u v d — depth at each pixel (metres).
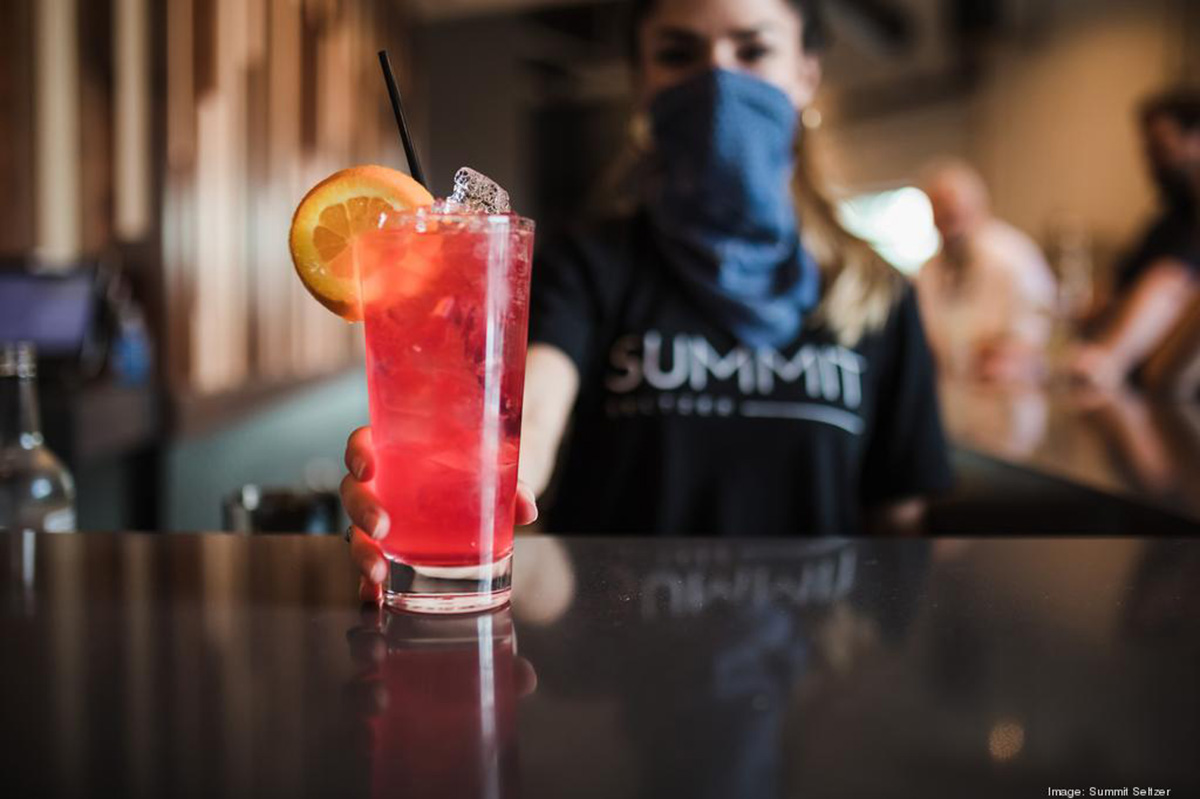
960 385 2.78
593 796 0.36
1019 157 6.71
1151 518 1.02
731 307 1.17
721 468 1.17
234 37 2.68
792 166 1.28
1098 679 0.45
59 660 0.47
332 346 4.21
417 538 0.54
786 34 1.20
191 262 2.32
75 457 1.50
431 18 6.09
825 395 1.19
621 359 1.20
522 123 6.57
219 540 0.71
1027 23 6.54
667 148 1.18
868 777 0.37
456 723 0.41
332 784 0.36
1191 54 4.96
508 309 0.54
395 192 0.58
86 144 2.16
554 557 0.66
